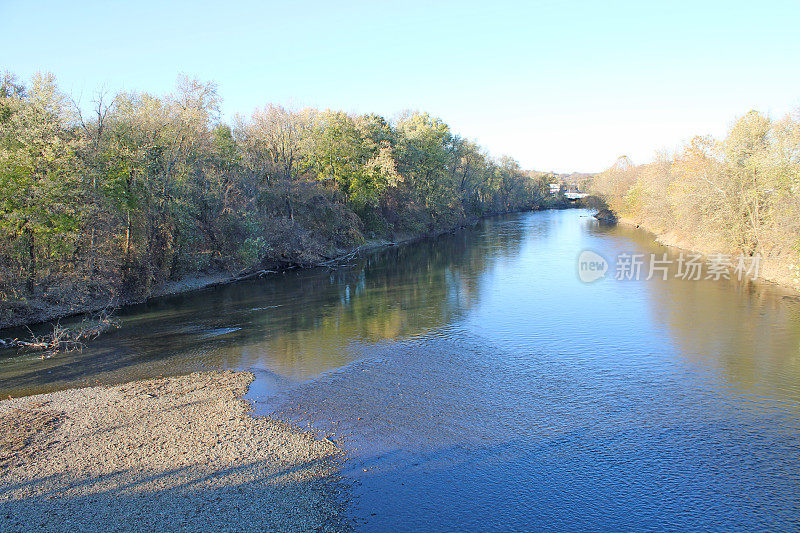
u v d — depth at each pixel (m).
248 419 15.24
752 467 12.36
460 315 27.53
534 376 18.44
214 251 41.69
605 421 14.84
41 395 17.41
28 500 11.05
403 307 30.00
